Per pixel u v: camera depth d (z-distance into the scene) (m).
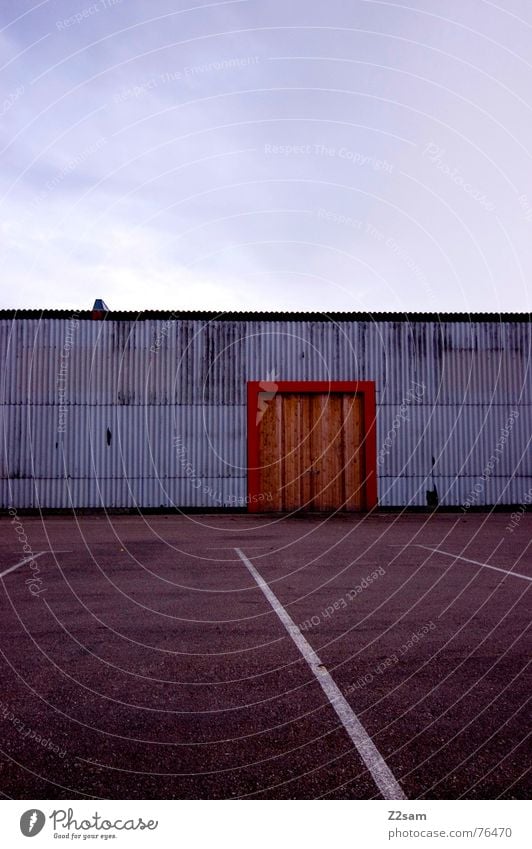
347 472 14.88
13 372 14.58
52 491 14.46
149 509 14.54
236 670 3.41
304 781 2.28
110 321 14.80
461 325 15.14
